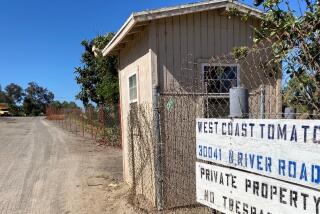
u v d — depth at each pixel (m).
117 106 15.70
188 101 6.06
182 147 5.95
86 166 11.14
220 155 3.00
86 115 24.28
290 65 3.19
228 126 2.90
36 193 8.09
